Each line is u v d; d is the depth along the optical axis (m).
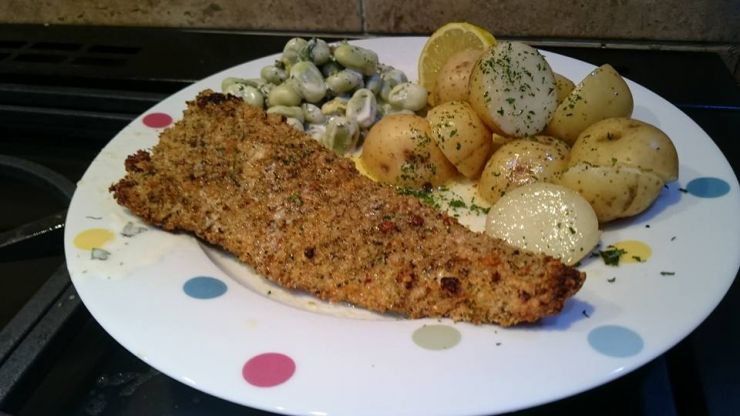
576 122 0.34
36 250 0.31
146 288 0.26
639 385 0.24
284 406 0.21
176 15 0.48
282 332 0.24
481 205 0.34
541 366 0.22
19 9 0.49
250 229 0.29
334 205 0.29
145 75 0.43
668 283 0.26
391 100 0.40
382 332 0.24
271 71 0.40
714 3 0.41
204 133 0.33
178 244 0.29
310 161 0.32
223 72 0.42
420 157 0.35
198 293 0.26
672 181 0.30
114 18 0.49
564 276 0.24
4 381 0.24
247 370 0.23
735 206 0.29
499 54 0.34
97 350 0.27
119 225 0.30
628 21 0.43
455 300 0.25
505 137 0.35
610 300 0.25
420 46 0.44
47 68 0.43
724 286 0.25
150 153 0.33
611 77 0.34
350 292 0.26
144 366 0.26
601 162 0.30
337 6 0.46
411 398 0.21
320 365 0.23
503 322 0.24
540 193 0.29
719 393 0.24
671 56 0.43
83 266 0.27
